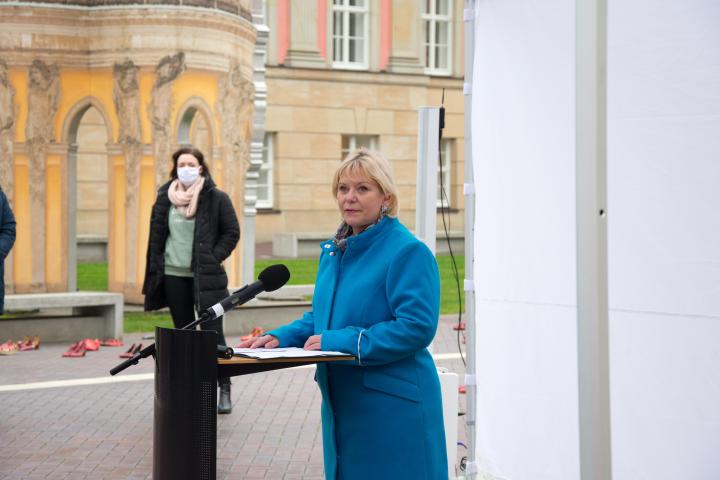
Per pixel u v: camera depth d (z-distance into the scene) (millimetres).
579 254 3215
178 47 16656
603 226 3178
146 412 9188
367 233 4043
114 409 9297
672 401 4199
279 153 35750
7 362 11836
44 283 16578
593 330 3191
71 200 16797
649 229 4258
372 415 3957
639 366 4293
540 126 4766
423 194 6375
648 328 4266
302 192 36062
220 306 3994
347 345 3840
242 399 9766
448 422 6406
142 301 16734
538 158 4785
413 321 3865
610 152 4379
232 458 7562
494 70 5074
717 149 4078
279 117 35719
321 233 34188
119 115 16781
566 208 4633
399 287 3938
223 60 17078
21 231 16453
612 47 4367
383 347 3836
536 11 4754
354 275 4070
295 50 35812
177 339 3619
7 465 7312
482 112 5199
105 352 12664
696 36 4133
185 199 8867
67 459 7504
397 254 3975
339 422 4035
